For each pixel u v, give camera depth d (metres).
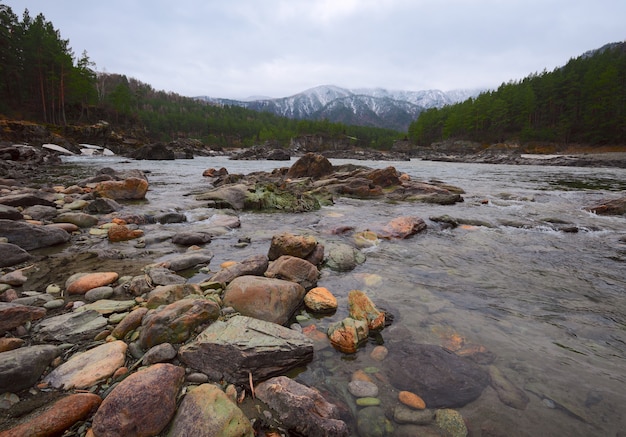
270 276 5.13
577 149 79.50
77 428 2.37
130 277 5.13
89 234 7.65
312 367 3.21
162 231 8.21
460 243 7.97
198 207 11.52
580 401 2.81
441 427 2.51
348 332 3.57
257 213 11.70
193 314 3.58
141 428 2.30
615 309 4.64
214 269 5.81
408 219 9.27
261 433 2.41
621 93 76.50
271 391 2.72
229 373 2.94
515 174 31.75
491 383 3.00
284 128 174.50
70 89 63.56
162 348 3.14
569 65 104.56
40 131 48.09
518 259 6.83
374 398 2.79
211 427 2.29
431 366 3.21
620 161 49.75
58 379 2.79
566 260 6.79
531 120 97.69
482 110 105.81
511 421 2.57
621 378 3.14
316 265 6.12
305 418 2.48
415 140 133.62
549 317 4.36
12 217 7.49
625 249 7.60
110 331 3.63
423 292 5.07
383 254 7.04
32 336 3.44
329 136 144.62
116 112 82.38
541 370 3.22
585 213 11.91
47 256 6.09
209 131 148.88
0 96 58.59
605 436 2.45
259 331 3.38
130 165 34.66
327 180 18.45
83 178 19.38
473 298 4.90
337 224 9.81
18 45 59.47
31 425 2.26
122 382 2.56
